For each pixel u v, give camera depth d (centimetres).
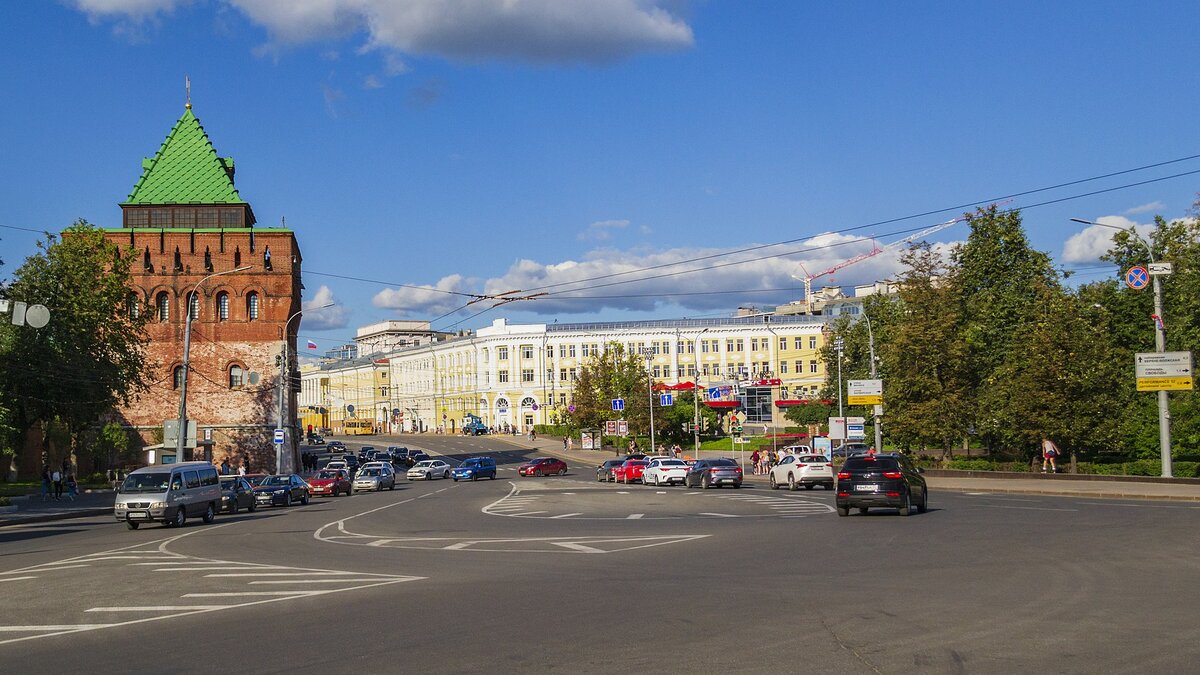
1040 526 2405
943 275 6144
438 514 3591
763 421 12269
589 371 11988
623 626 1173
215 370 7506
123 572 1881
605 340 14450
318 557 2081
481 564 1875
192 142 7956
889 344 6128
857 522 2641
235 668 1002
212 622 1277
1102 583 1447
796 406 10906
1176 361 4266
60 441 6378
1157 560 1702
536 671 950
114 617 1337
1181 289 5662
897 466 2827
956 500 3622
